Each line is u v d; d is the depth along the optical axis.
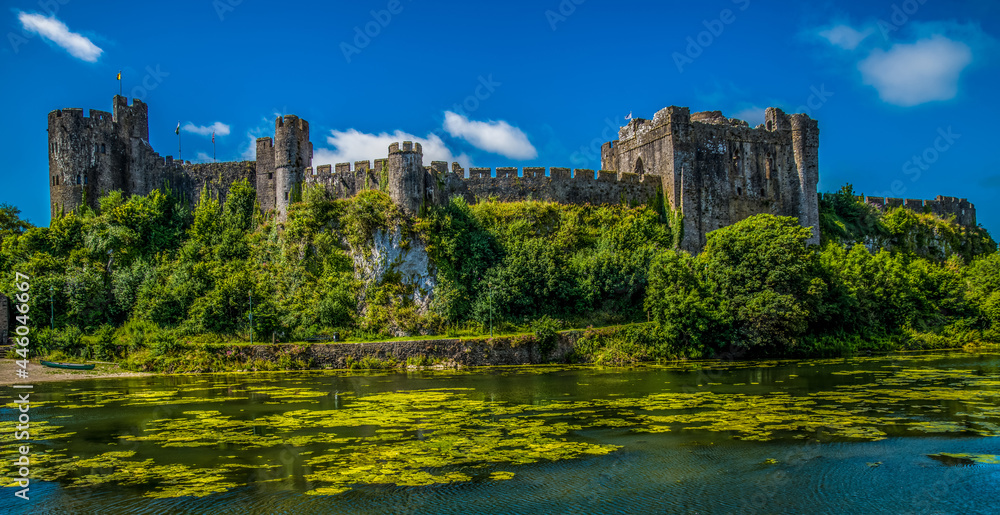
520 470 20.81
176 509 17.58
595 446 23.67
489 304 56.28
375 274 59.22
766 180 75.38
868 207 85.25
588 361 52.56
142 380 44.06
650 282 57.88
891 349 62.06
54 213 68.00
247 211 69.12
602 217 69.19
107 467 21.36
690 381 40.03
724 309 54.16
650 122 74.56
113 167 69.69
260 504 17.92
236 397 35.28
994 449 23.00
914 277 69.19
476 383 40.19
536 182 69.88
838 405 31.05
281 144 67.69
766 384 38.34
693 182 70.94
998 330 66.12
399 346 51.25
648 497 18.42
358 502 18.06
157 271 61.94
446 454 22.70
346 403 32.88
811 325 60.00
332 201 63.44
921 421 27.36
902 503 18.00
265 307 55.00
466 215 64.00
